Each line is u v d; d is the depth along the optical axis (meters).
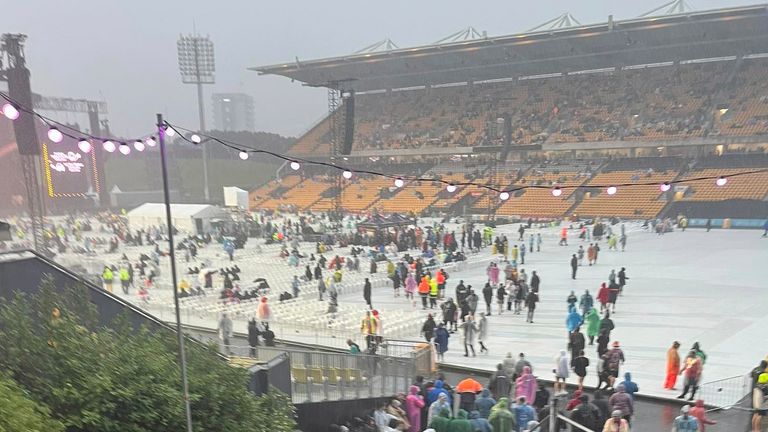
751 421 12.33
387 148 82.88
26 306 7.07
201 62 75.56
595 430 10.82
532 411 11.30
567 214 60.81
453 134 80.56
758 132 59.03
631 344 19.02
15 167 60.75
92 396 5.81
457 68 80.44
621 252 39.72
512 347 19.36
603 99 76.44
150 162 93.75
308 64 78.94
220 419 6.56
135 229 54.66
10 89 28.23
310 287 29.17
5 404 4.86
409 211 69.69
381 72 83.38
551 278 31.11
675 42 66.06
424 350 16.55
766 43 66.06
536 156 74.19
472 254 40.41
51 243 41.56
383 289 30.77
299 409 11.38
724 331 20.09
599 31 60.97
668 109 69.12
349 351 17.88
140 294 26.75
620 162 68.12
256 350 13.98
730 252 37.78
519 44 66.81
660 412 13.87
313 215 67.31
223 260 39.88
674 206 56.22
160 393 6.12
